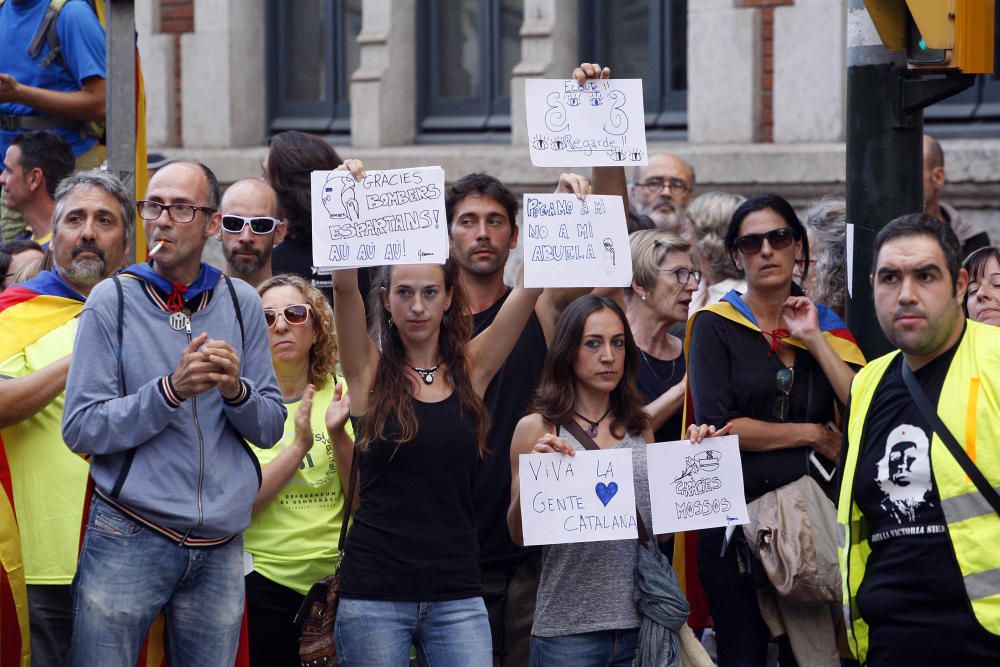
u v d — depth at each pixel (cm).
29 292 1393
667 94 2792
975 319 1616
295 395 1491
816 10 2561
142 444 1212
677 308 1655
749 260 1464
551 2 2775
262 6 3088
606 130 1411
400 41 2939
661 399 1573
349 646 1290
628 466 1364
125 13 1428
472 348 1380
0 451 1358
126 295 1232
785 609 1425
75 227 1369
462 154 2806
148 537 1212
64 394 1348
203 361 1181
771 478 1430
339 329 1335
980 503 1145
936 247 1171
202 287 1265
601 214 1403
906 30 1428
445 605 1293
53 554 1366
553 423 1400
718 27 2636
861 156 1491
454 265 1361
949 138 2508
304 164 1820
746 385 1441
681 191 2156
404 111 2955
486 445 1483
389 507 1298
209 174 1276
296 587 1425
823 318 1499
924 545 1167
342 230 1322
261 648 1427
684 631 1388
